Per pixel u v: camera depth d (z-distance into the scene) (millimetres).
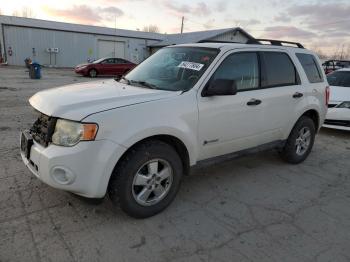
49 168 2996
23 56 34156
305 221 3609
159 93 3533
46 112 3166
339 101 7387
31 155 3240
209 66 3859
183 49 4422
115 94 3443
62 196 3766
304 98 5109
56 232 3115
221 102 3873
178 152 3750
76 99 3270
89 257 2803
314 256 2992
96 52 38438
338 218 3721
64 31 35781
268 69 4578
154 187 3449
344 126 7371
